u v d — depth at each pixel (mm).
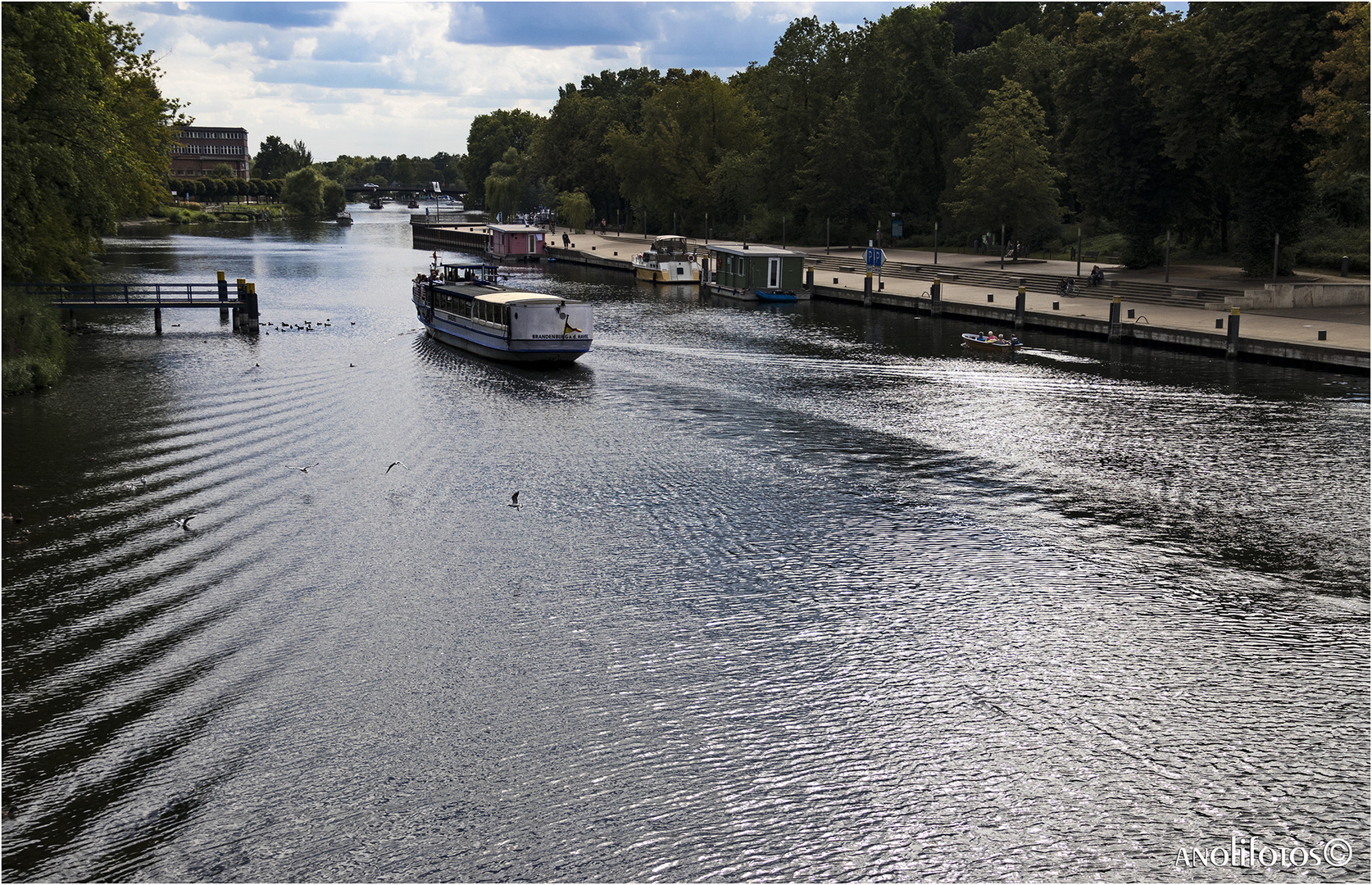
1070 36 145875
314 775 19453
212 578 27969
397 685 22578
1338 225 88188
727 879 17062
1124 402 48969
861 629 25422
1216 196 90062
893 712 21719
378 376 56219
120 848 17500
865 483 37062
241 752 20078
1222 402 48406
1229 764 20000
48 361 52750
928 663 23734
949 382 54375
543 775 19562
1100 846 17844
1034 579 28422
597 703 22000
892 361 60500
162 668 23062
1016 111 94562
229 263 122438
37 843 17562
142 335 68062
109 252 132125
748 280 90438
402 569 28922
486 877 17062
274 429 44125
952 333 71312
